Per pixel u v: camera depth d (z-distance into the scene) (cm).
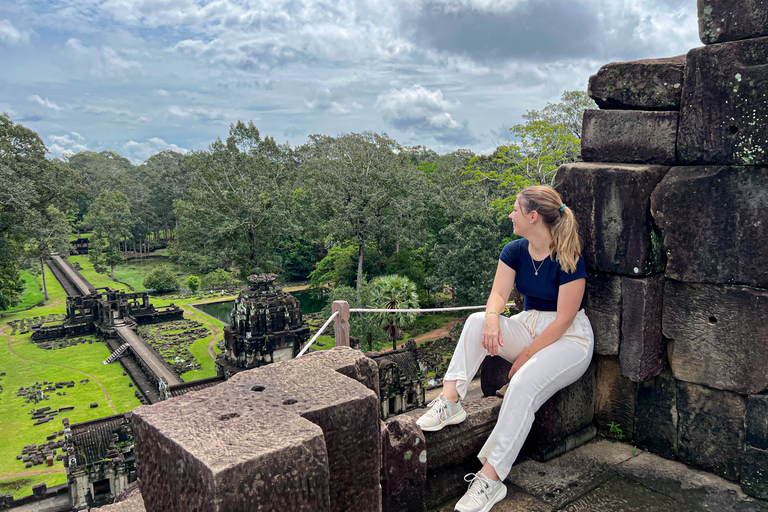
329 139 8294
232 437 136
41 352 5516
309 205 6288
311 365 195
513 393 258
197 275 9456
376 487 175
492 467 255
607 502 263
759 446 263
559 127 4272
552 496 269
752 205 252
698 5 268
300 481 135
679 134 276
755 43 246
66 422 2908
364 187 5156
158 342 5675
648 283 282
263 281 4375
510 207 4600
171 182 11838
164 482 143
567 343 274
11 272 5553
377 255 5981
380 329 3847
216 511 120
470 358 278
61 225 5112
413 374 3194
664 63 284
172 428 144
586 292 307
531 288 284
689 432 294
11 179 4119
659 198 278
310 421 152
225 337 4566
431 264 5822
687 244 275
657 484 279
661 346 299
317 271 6881
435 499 273
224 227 5591
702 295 276
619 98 304
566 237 263
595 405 337
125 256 11488
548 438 304
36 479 2900
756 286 257
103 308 6122
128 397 4262
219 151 6066
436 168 8019
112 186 12044
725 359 271
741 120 251
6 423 3700
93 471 2617
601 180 288
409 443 247
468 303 4778
